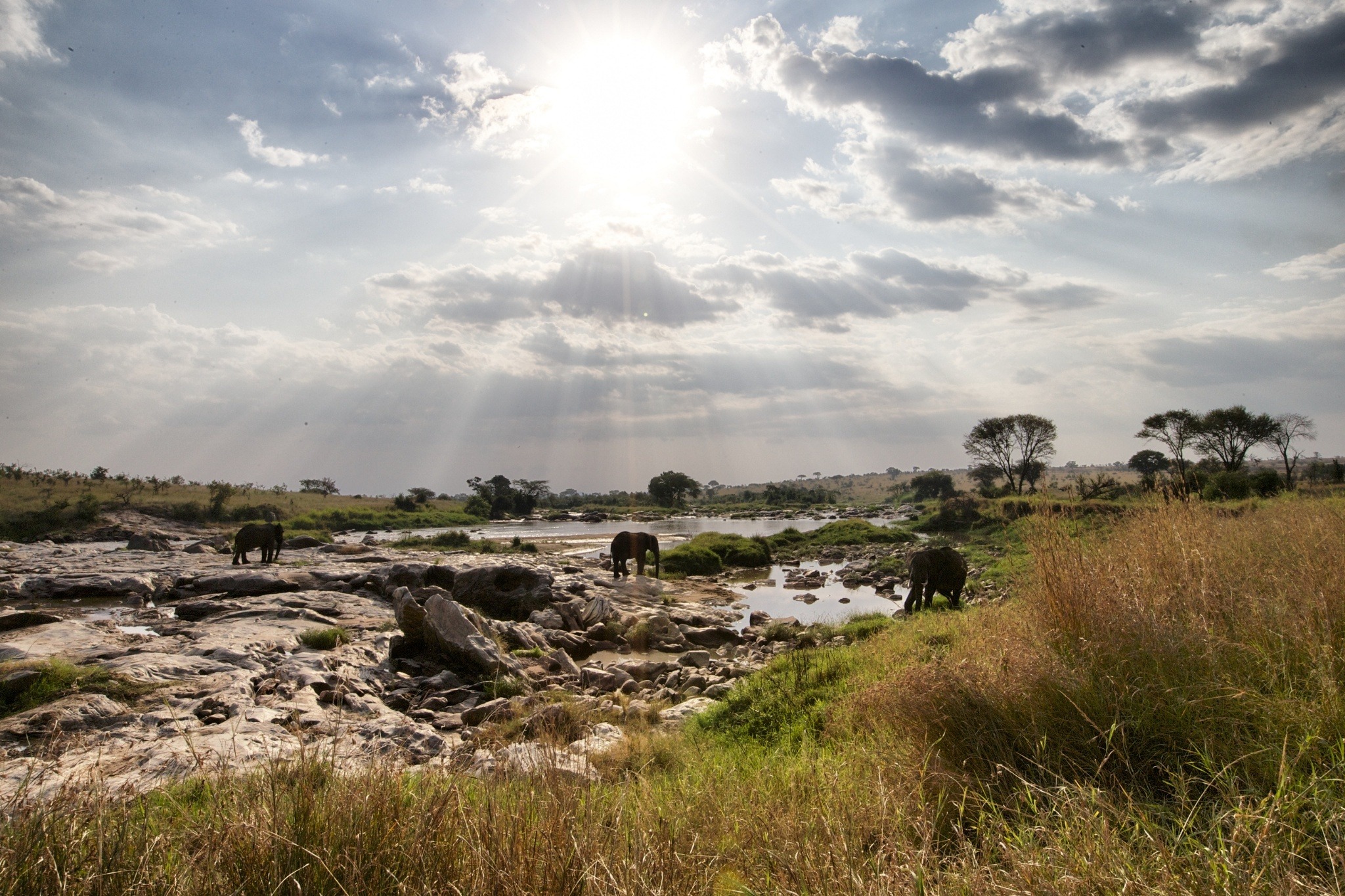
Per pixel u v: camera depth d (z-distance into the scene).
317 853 3.11
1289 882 2.63
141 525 50.66
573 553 43.28
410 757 6.48
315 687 10.35
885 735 5.10
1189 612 5.34
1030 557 7.36
